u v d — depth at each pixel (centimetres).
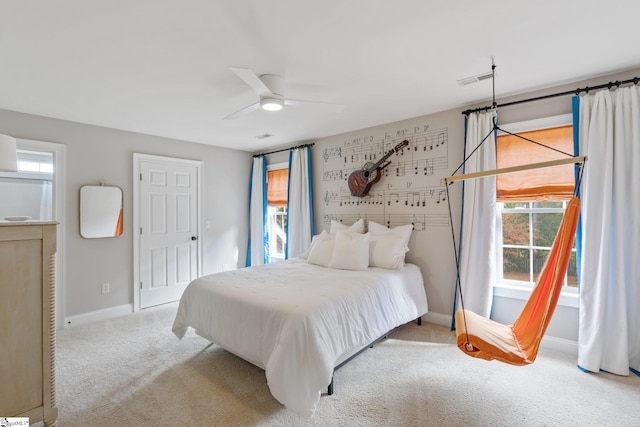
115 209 381
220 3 157
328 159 443
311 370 191
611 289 235
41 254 165
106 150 378
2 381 153
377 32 187
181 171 452
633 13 169
